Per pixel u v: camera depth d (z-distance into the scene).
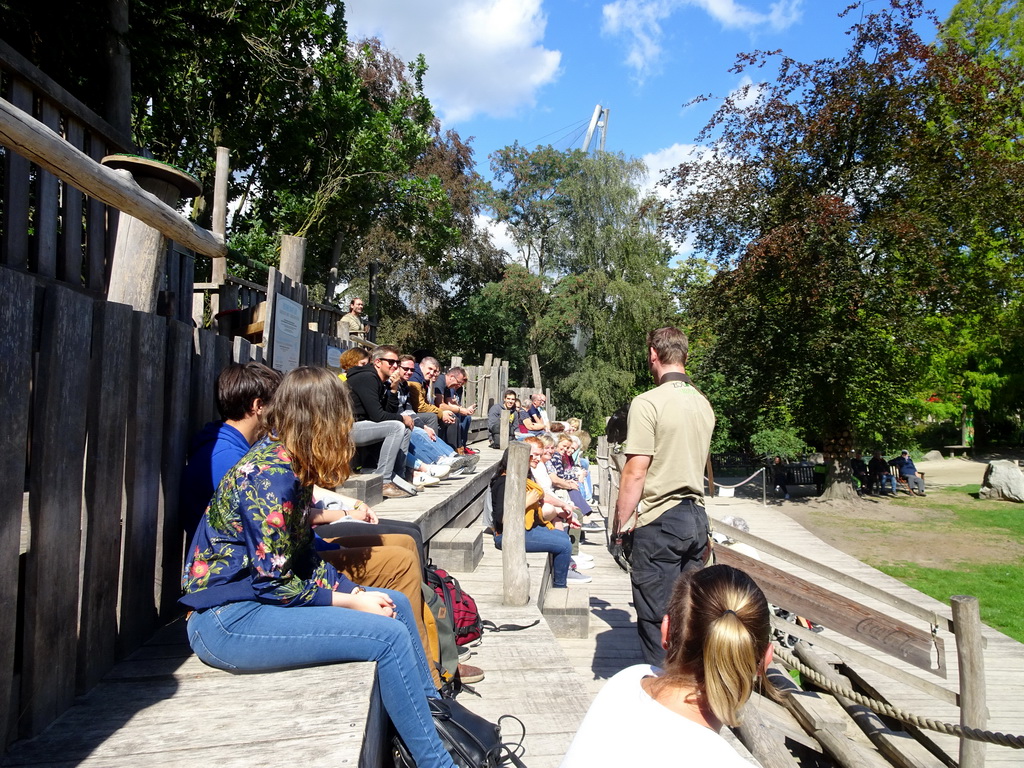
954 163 18.56
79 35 7.59
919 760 4.55
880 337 19.91
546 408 21.64
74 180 2.26
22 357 1.90
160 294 4.70
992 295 22.55
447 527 6.30
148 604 2.77
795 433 26.69
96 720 2.09
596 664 5.55
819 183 19.70
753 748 3.90
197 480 2.87
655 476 3.95
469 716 2.71
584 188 38.44
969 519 18.44
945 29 29.25
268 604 2.38
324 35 16.98
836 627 4.78
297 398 2.42
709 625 1.74
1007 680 7.82
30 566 2.02
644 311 35.66
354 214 21.84
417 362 9.82
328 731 1.98
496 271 41.72
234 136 16.19
